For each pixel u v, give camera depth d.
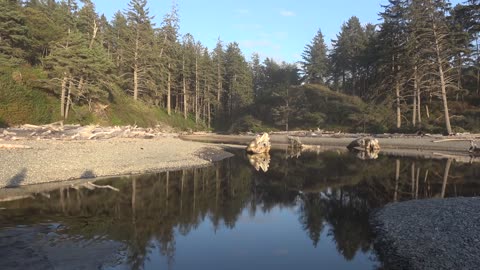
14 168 19.52
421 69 54.25
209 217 14.10
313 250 10.67
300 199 17.72
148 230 11.85
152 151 32.47
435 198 16.41
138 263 9.09
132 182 19.64
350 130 68.94
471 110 58.97
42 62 46.38
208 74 92.62
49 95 45.56
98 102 52.75
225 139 64.75
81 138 35.47
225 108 104.94
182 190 18.72
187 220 13.42
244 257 9.96
